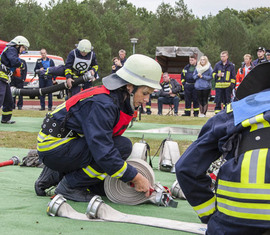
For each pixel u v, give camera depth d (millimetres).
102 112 3303
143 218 3129
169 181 4938
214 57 69875
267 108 1991
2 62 10625
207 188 2270
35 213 3266
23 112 16531
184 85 17922
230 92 16016
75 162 3584
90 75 10609
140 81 3359
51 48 47094
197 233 2881
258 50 15062
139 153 4359
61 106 3625
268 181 1884
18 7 59281
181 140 9188
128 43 62156
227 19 79688
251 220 1920
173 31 76062
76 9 49094
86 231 2861
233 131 2072
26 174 4984
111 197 3725
